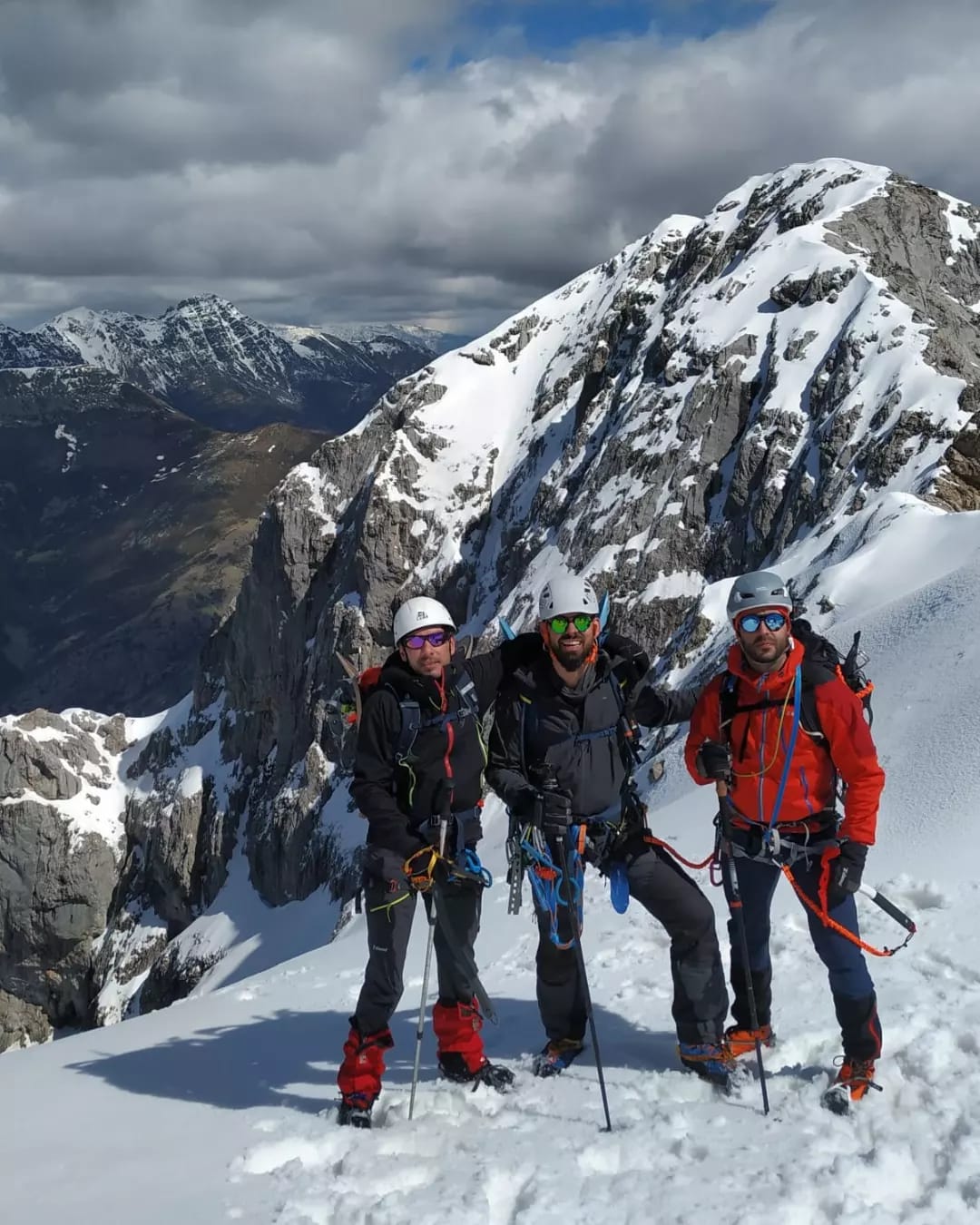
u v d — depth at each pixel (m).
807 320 53.06
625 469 56.69
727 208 72.19
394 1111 5.50
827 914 5.16
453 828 5.46
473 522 75.75
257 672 83.12
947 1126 4.67
